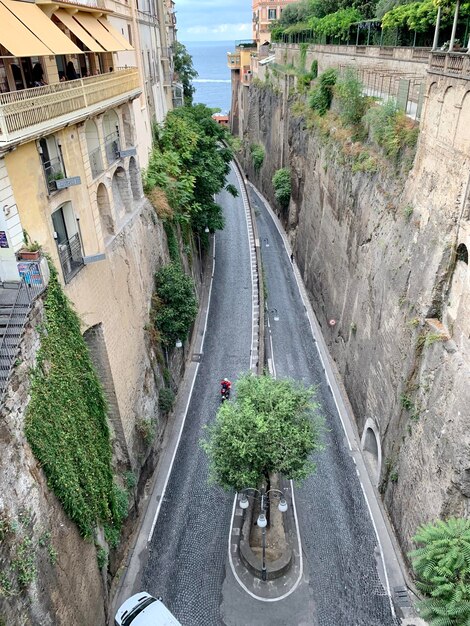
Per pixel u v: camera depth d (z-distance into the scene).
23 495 12.20
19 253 14.03
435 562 14.06
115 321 21.23
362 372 27.66
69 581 14.60
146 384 24.95
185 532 22.23
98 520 17.30
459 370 17.44
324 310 37.69
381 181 27.02
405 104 26.03
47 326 14.33
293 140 53.22
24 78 18.61
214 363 33.56
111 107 21.28
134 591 19.78
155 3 43.97
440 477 17.75
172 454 26.44
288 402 19.95
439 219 19.67
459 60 18.27
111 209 21.88
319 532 22.22
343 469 25.52
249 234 53.91
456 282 18.56
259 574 20.20
